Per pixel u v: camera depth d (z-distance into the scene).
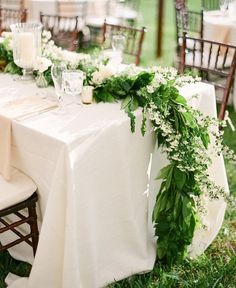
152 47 6.51
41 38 2.93
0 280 2.45
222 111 3.67
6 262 2.55
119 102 2.44
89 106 2.39
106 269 2.36
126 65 3.02
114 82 2.43
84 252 2.16
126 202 2.32
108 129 2.15
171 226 2.41
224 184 2.85
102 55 2.87
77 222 2.10
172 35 7.12
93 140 2.10
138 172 2.37
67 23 5.79
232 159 2.31
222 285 2.41
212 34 4.63
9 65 2.88
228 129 4.14
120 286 2.38
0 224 2.63
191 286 2.42
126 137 2.24
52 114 2.30
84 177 2.10
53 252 2.15
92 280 2.24
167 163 2.59
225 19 4.77
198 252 2.66
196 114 2.35
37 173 2.25
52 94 2.56
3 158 2.29
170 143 2.22
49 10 5.74
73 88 2.36
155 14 8.46
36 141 2.15
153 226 2.54
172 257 2.51
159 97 2.29
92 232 2.18
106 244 2.33
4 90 2.62
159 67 2.44
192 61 4.37
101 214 2.24
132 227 2.38
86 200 2.12
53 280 2.20
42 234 2.12
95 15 6.13
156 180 2.57
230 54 4.52
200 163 2.25
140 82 2.39
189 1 9.06
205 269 2.55
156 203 2.41
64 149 2.02
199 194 2.38
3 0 5.85
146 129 2.31
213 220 2.81
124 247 2.42
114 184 2.25
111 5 6.31
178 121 2.30
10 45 2.89
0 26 4.84
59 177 2.06
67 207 2.04
